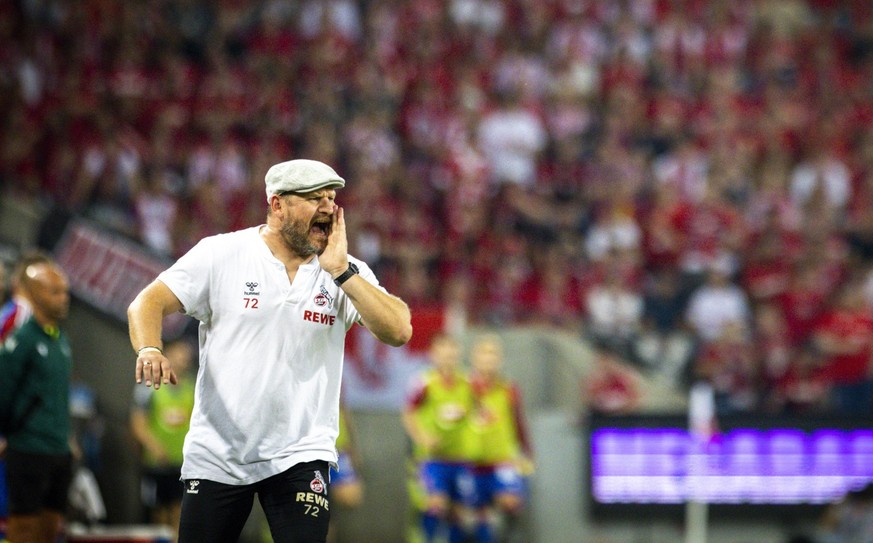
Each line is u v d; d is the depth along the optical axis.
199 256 17.09
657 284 53.94
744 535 43.28
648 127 65.38
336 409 17.70
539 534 43.59
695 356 47.81
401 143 62.38
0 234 42.84
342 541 43.56
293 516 16.92
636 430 43.81
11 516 25.06
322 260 16.98
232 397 17.02
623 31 69.62
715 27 71.12
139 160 56.59
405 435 44.25
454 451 40.91
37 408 25.19
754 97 68.75
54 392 25.45
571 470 44.00
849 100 70.19
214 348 17.16
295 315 17.20
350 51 66.38
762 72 70.56
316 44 66.38
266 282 17.19
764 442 43.59
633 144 64.19
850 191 64.31
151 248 42.72
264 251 17.30
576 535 43.59
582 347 46.56
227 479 17.00
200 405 17.25
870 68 73.56
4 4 62.47
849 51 74.81
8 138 57.34
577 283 53.16
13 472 25.02
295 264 17.42
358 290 16.92
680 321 52.03
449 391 41.09
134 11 65.50
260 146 60.97
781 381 48.16
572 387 46.12
